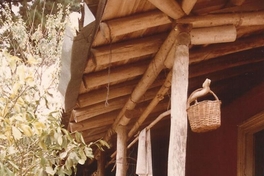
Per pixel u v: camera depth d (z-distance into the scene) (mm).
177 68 2908
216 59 4246
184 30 2949
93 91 4113
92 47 3113
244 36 3752
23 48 8297
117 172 4945
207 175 5887
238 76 4969
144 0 2705
